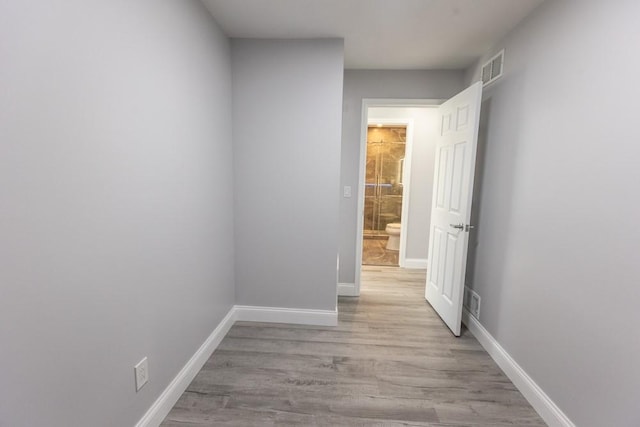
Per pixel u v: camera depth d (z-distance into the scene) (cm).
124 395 129
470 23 202
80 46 100
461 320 268
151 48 137
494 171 224
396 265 448
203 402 170
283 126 238
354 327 259
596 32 135
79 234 103
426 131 411
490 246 227
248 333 245
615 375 124
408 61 280
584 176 140
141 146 133
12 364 84
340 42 228
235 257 257
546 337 164
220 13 195
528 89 185
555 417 154
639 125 115
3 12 77
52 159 92
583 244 140
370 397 176
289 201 246
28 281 87
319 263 253
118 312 123
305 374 195
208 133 200
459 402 174
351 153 317
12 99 80
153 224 144
